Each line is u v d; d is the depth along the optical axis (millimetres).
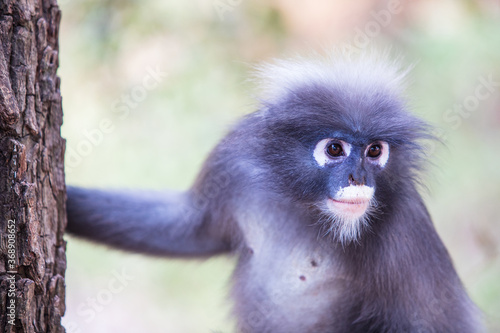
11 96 8648
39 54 9234
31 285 8898
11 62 8797
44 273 9219
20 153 8734
